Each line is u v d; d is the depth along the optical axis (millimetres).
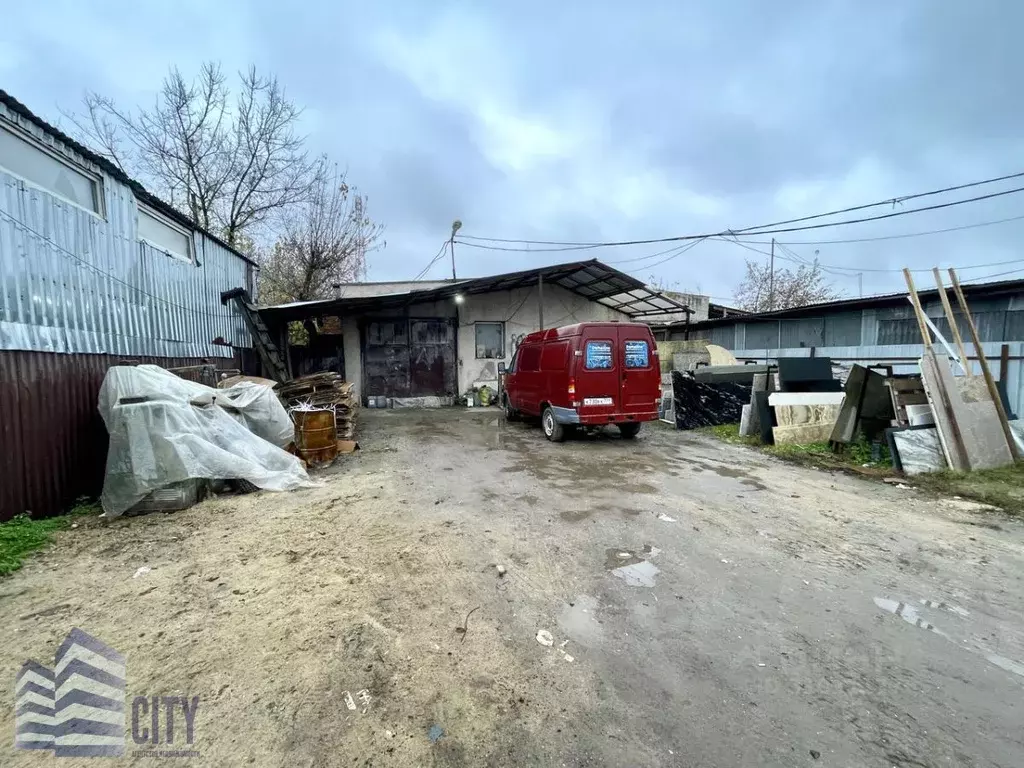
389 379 15016
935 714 2119
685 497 5285
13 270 4520
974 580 3383
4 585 3285
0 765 1817
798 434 7930
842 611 2973
